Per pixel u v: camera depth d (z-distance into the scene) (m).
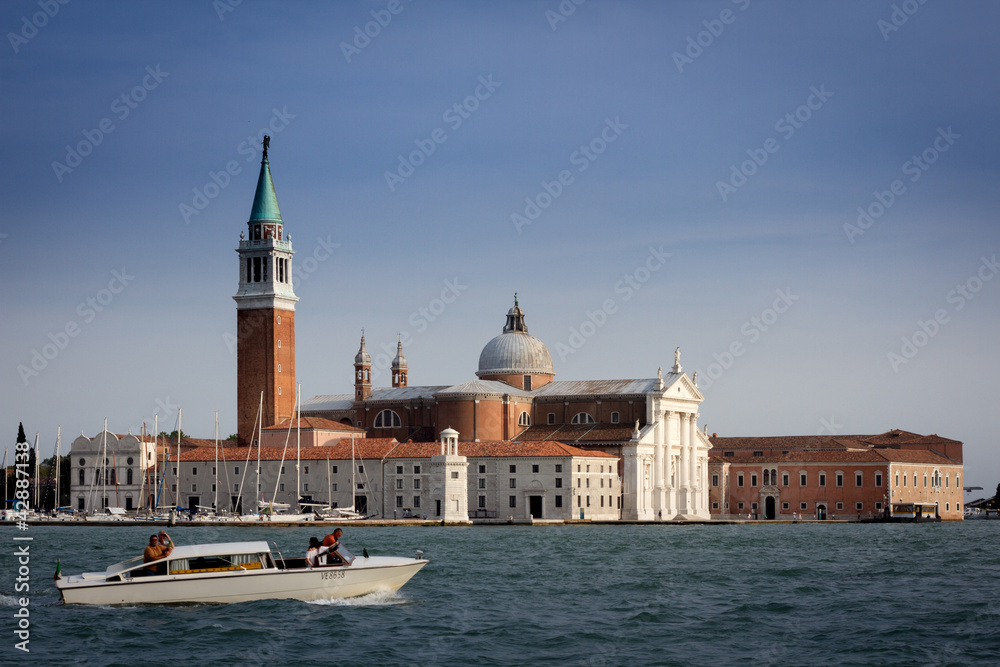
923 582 105.81
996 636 76.12
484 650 71.69
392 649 71.56
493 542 167.00
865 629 78.69
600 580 106.44
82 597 82.44
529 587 100.56
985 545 161.38
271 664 68.00
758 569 117.75
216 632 75.00
